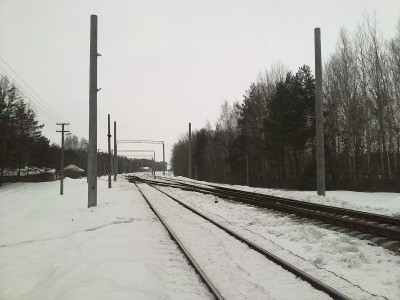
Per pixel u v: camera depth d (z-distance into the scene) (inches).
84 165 5369.1
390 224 460.4
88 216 685.3
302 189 1328.7
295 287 254.5
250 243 370.9
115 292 233.1
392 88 1569.9
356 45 1658.5
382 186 1187.3
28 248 486.6
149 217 615.5
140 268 293.6
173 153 5664.4
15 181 2785.4
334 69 1765.5
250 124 2219.5
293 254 339.3
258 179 2076.8
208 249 374.6
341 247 339.6
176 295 253.0
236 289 258.8
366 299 227.8
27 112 2667.3
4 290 297.9
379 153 1633.9
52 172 3292.3
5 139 2293.3
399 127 1487.5
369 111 1588.3
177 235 448.8
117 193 1172.5
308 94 1598.2
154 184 1715.1
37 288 287.4
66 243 466.0
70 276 287.6
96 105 815.7
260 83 2470.5
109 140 1565.0
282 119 1615.4
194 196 979.3
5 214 1018.7
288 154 1798.7
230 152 2348.7
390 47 1581.0
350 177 1416.1
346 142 1568.7
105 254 346.3
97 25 825.5
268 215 571.2
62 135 1469.0
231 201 808.9
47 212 911.7
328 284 257.0
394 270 280.5
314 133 1579.7
